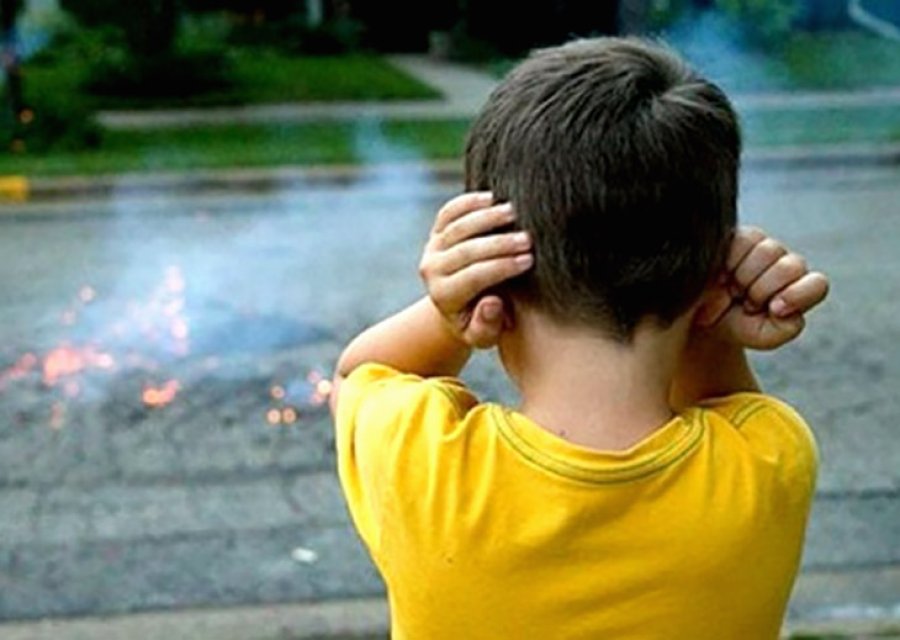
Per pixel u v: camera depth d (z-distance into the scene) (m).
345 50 25.77
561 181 1.62
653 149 1.61
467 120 17.55
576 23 23.94
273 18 28.22
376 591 5.11
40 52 24.39
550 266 1.63
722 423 1.71
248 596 5.08
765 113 17.67
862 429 6.86
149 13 21.03
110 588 5.15
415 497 1.67
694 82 1.68
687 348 1.81
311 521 5.75
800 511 1.70
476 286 1.64
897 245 11.04
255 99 19.97
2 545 5.54
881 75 21.09
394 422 1.73
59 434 6.88
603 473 1.62
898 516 5.74
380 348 1.91
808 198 13.16
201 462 6.47
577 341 1.66
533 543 1.62
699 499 1.64
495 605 1.64
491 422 1.68
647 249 1.62
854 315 8.89
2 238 11.91
